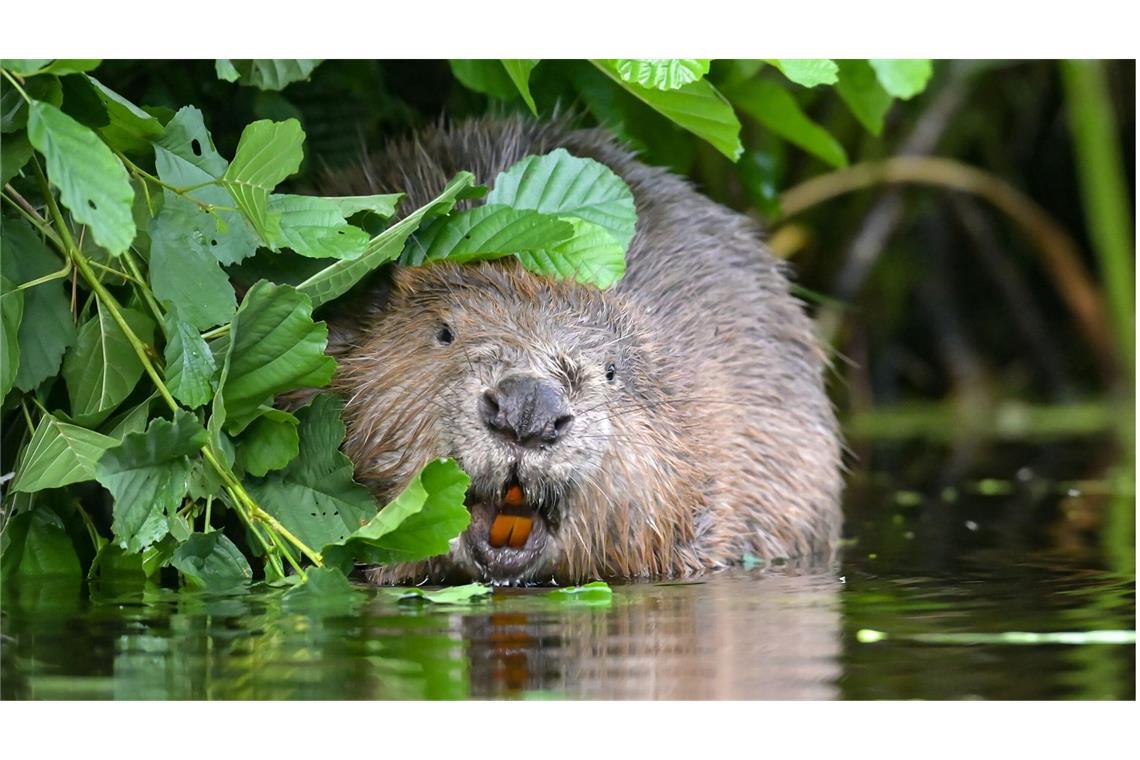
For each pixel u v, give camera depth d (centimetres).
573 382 662
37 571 658
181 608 588
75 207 529
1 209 612
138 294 616
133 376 616
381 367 696
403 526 598
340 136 888
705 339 802
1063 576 721
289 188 799
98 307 616
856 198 1568
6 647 521
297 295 598
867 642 547
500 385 648
